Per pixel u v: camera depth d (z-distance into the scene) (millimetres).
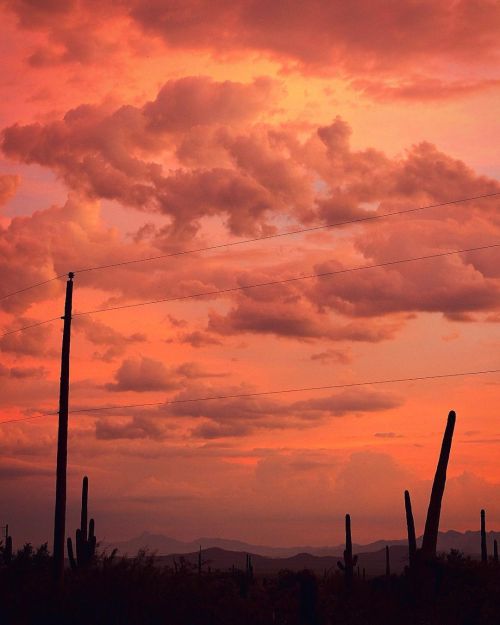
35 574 37375
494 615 35062
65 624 31156
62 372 37938
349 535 59625
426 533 38219
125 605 31375
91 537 41781
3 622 31328
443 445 38562
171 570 33750
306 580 34406
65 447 36969
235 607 32312
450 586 37031
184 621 31344
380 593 38188
